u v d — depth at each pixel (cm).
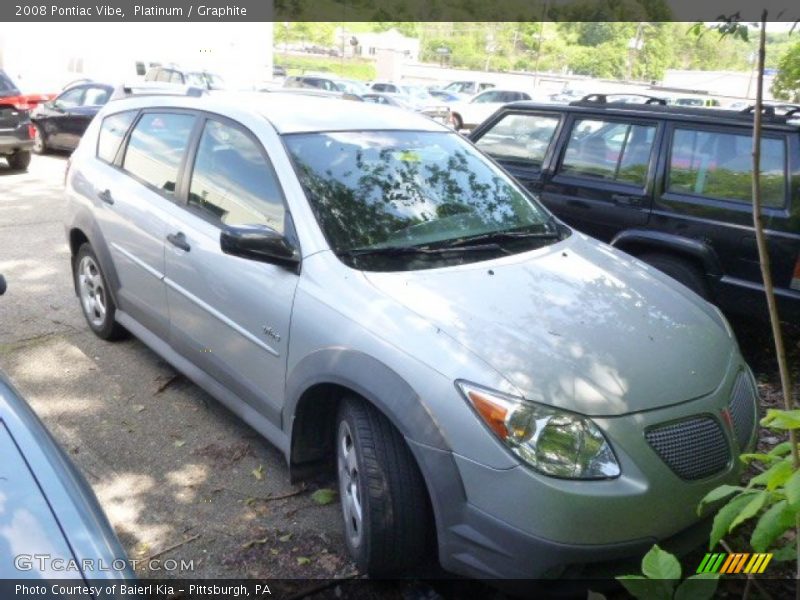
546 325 297
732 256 529
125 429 415
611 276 355
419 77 5644
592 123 610
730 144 539
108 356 505
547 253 369
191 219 409
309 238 339
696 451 276
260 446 403
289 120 396
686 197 551
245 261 361
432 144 422
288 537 332
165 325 436
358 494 301
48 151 1507
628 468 260
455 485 264
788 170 507
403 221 359
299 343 324
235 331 370
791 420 181
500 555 258
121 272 476
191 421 426
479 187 404
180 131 447
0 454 208
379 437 288
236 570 312
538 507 251
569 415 261
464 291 315
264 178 375
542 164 634
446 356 276
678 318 328
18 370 481
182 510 349
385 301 304
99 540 193
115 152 505
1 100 1190
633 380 279
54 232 852
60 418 424
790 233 502
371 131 410
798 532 208
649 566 211
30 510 195
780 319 516
